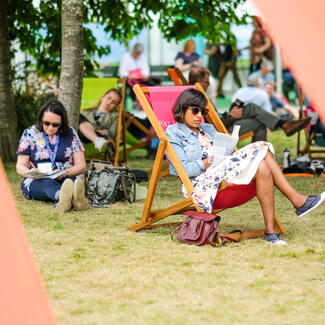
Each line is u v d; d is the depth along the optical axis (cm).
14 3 1712
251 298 634
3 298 635
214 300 628
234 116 1527
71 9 1239
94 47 1747
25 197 1120
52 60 1816
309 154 1650
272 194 844
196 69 1273
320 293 647
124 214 1031
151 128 1739
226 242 842
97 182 1119
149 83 1881
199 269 726
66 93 1248
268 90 2403
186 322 574
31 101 1811
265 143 837
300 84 1916
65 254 785
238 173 823
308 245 833
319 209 1071
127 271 719
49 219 982
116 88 1623
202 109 899
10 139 1650
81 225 946
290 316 588
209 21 1750
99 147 1478
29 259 760
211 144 916
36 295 642
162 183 1361
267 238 849
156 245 831
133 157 1839
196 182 861
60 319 582
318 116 1645
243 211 1062
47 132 1089
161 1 1753
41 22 1734
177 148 888
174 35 1811
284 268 731
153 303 620
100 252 796
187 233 838
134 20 1778
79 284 675
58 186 1077
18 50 1869
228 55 2581
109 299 630
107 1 1714
